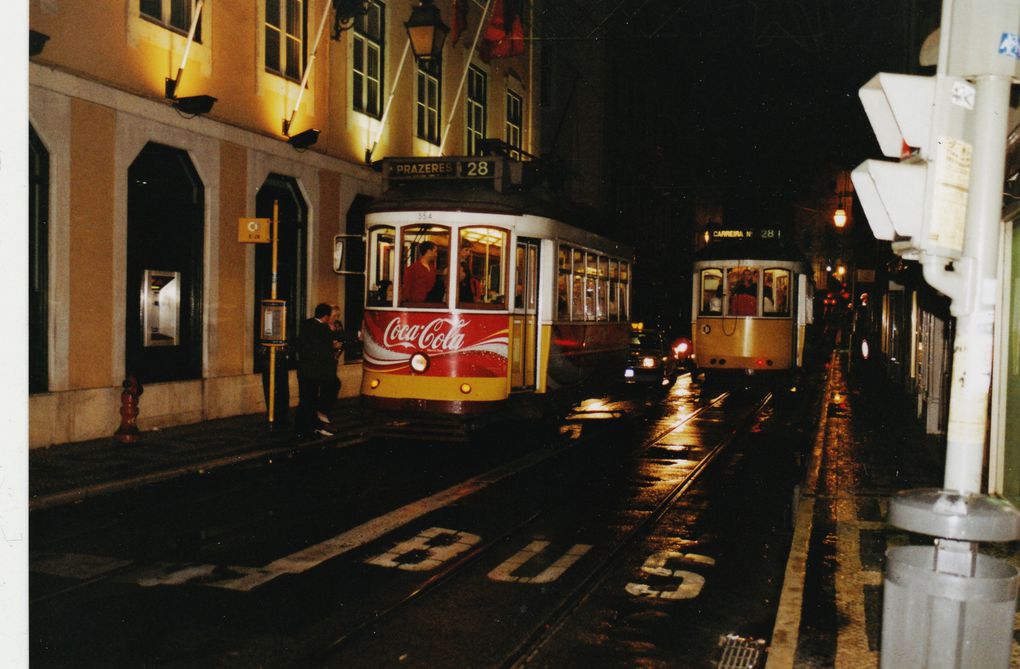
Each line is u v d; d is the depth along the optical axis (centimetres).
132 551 739
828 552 761
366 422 1523
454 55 2348
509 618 600
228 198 1520
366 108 1964
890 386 2698
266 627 571
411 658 530
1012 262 873
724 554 773
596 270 1611
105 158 1260
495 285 1247
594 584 680
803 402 2197
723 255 2223
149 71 1345
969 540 342
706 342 2228
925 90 358
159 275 1398
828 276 6469
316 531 816
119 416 1284
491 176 1271
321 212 1791
